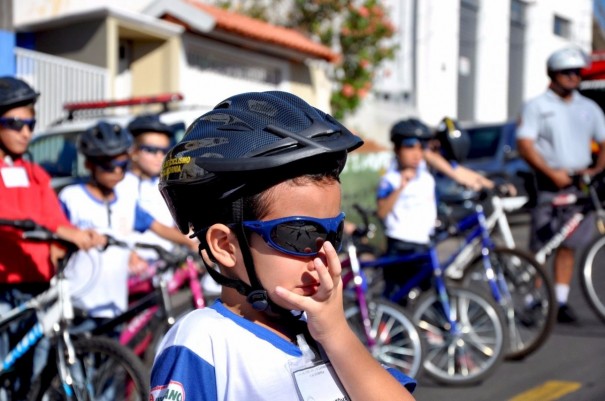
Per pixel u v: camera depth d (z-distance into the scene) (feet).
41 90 36.88
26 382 13.74
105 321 15.44
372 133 61.21
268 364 5.41
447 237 20.52
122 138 15.71
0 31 33.86
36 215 13.87
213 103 47.75
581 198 22.65
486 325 19.11
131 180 16.53
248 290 5.53
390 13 64.13
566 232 22.76
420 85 64.80
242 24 48.34
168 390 5.31
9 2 34.12
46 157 27.32
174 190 5.62
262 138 5.33
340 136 5.52
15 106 13.79
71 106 28.86
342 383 5.44
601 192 23.12
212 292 17.97
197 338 5.44
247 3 60.44
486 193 21.01
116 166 15.67
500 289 20.67
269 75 52.47
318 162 5.42
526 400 17.40
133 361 13.24
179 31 44.47
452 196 22.33
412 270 19.60
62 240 13.12
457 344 18.71
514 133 45.16
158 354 5.57
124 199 16.24
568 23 73.92
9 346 13.98
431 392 18.17
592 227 22.94
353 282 18.37
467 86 67.36
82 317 15.33
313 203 5.41
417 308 19.12
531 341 20.26
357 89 58.34
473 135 46.09
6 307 13.85
